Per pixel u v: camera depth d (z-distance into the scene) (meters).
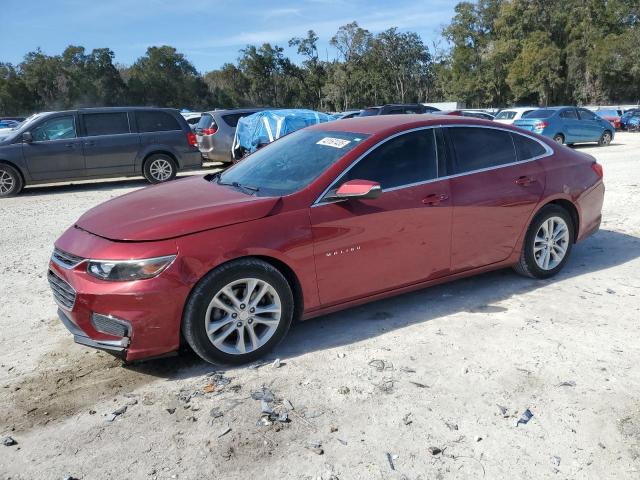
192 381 3.47
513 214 4.71
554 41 65.69
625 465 2.65
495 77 69.56
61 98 75.94
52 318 4.57
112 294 3.26
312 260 3.75
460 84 72.75
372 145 4.11
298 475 2.61
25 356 3.88
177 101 83.50
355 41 87.12
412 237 4.16
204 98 87.75
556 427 2.93
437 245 4.31
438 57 80.81
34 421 3.10
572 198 5.10
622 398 3.18
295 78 92.19
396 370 3.53
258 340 3.66
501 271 5.41
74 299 3.38
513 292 4.84
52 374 3.61
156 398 3.29
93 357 3.85
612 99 64.12
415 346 3.85
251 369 3.60
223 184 4.39
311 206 3.76
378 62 88.06
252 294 3.61
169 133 12.68
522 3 64.88
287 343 3.97
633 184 10.36
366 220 3.91
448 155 4.44
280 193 3.90
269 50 89.88
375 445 2.81
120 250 3.32
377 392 3.28
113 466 2.70
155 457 2.76
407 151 4.26
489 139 4.72
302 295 3.78
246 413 3.10
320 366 3.61
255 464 2.69
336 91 87.12
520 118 19.19
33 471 2.68
